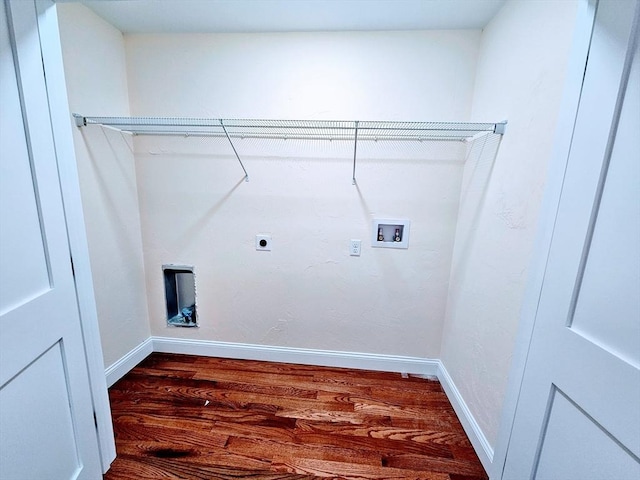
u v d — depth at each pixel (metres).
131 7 1.37
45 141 0.85
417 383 1.81
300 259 1.85
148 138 1.76
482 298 1.34
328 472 1.22
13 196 0.75
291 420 1.49
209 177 1.78
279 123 1.47
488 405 1.25
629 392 0.57
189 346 2.06
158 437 1.37
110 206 1.63
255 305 1.95
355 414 1.54
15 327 0.75
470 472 1.23
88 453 1.07
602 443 0.62
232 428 1.43
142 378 1.80
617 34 0.61
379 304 1.86
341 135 1.64
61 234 0.91
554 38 0.91
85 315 1.04
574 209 0.72
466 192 1.57
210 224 1.85
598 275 0.64
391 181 1.69
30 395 0.81
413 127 1.41
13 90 0.75
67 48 1.33
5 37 0.72
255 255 1.87
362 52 1.55
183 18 1.46
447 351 1.75
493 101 1.31
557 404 0.76
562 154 0.77
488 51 1.38
